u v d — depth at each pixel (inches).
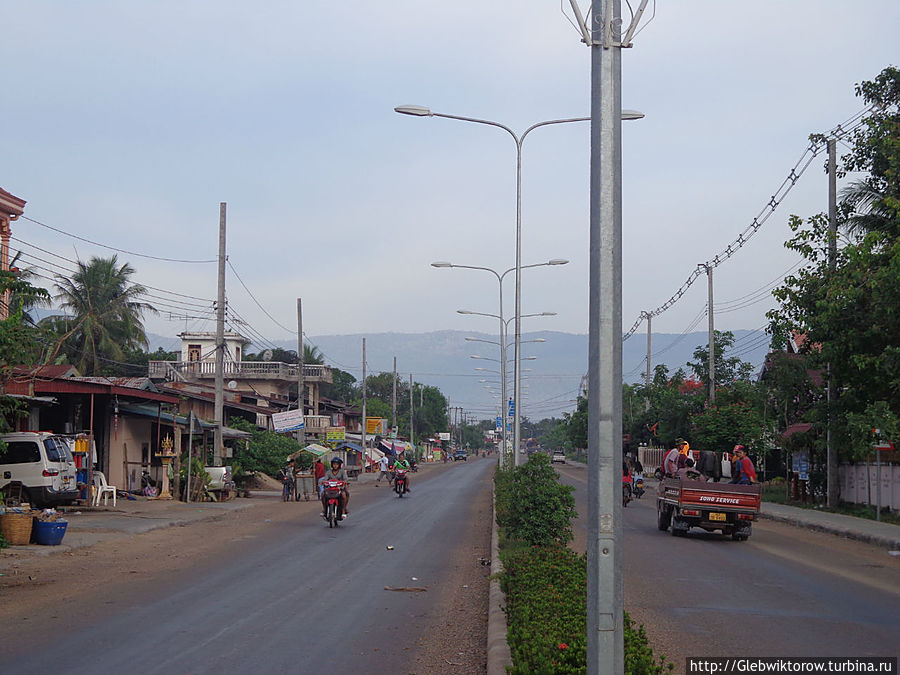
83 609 419.5
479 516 1059.3
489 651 311.4
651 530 936.9
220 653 330.0
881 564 660.1
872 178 1104.2
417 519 1010.1
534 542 605.6
